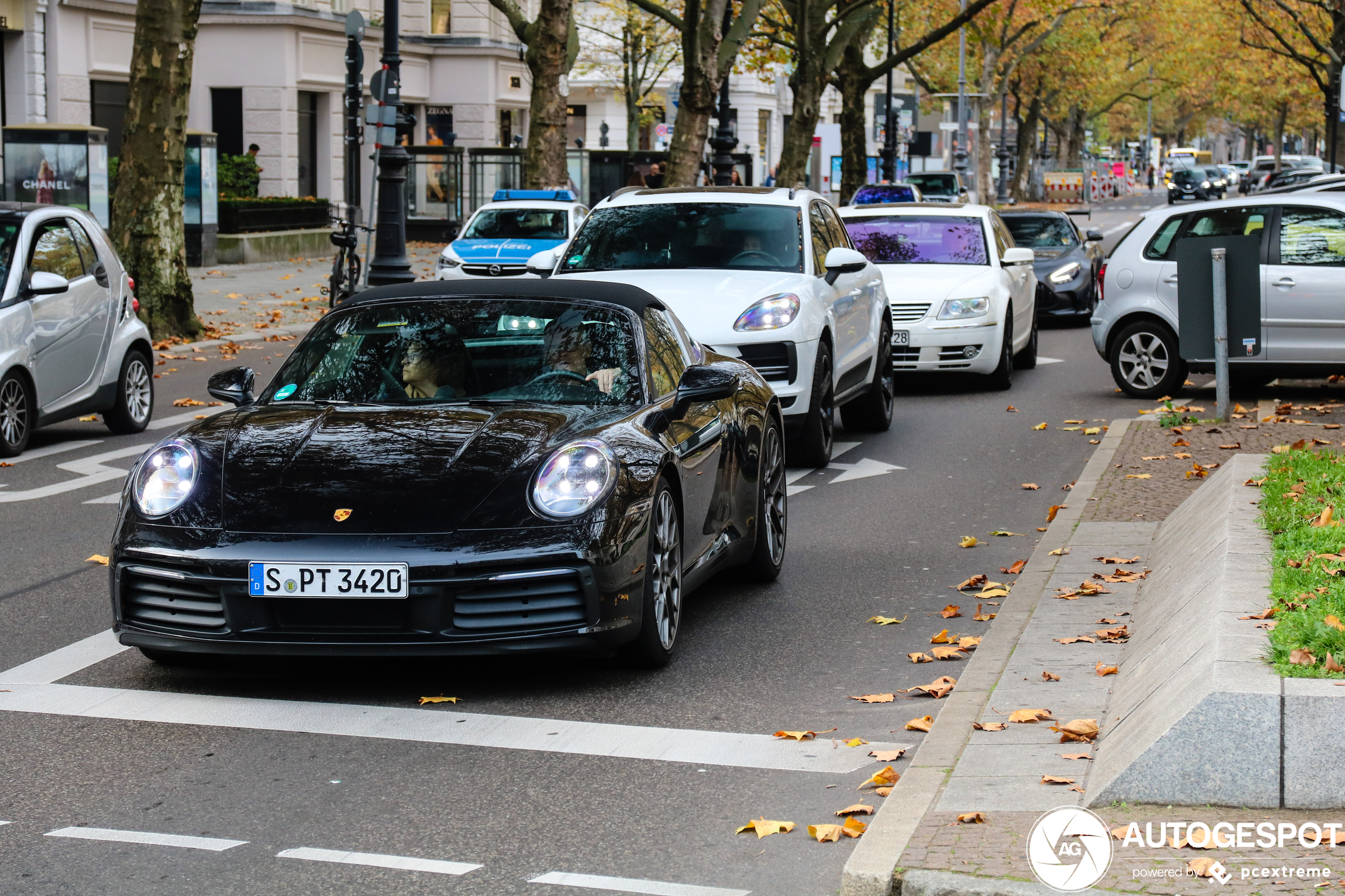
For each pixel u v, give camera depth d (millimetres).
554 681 6422
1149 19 74125
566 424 6438
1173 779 4559
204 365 18359
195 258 31328
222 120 41656
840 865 4512
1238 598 5754
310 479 6090
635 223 12430
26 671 6566
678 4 56219
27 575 8375
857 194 36188
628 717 5941
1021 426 13953
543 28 29266
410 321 7270
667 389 7176
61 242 12859
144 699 6156
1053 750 5137
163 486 6184
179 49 20219
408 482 6043
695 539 7027
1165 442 11773
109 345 13180
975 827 4445
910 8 60625
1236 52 71000
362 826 4828
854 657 6809
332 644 5891
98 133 25891
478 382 6930
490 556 5832
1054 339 22109
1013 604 7352
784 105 77875
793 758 5480
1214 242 12148
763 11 42188
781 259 12086
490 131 49625
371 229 24594
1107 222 60250
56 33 34938
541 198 26125
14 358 11992
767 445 8195
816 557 8906
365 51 45531
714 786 5195
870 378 13328
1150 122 118375
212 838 4723
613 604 6070
